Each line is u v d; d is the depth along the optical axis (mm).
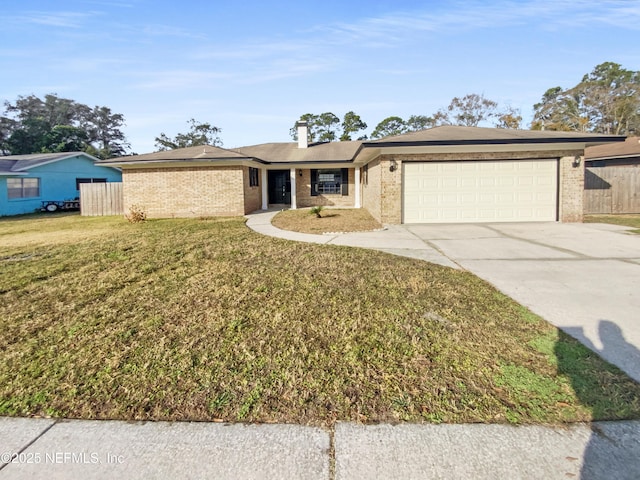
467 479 1830
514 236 9359
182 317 3979
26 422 2330
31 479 1856
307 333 3555
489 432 2168
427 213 11844
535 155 11586
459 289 4910
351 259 6672
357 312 4066
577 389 2578
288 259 6664
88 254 7234
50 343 3418
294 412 2385
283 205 20375
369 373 2834
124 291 4871
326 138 46656
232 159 14359
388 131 48469
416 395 2545
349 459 1977
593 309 4176
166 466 1945
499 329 3623
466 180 11750
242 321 3850
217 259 6664
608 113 40781
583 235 9367
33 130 43719
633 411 2328
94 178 24516
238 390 2633
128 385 2715
